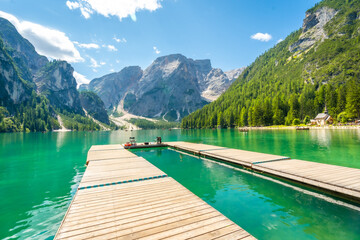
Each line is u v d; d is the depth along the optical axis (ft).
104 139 209.36
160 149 101.45
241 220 25.50
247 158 59.16
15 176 50.67
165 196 27.55
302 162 51.65
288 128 325.21
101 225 19.34
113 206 24.13
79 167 61.11
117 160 60.44
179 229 18.39
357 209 28.07
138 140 186.39
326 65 520.01
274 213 27.30
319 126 298.56
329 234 21.89
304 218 25.80
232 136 192.13
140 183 34.53
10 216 28.25
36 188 41.09
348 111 279.69
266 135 185.16
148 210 22.79
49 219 27.35
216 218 20.63
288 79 625.41
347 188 30.30
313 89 448.24
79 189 31.35
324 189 33.86
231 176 47.24
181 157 76.28
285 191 35.99
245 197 33.42
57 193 38.09
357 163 57.26
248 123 442.09
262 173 47.98
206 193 35.70
